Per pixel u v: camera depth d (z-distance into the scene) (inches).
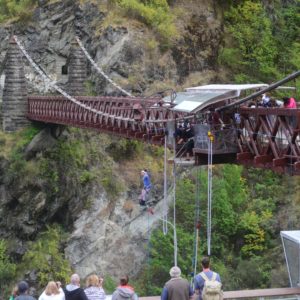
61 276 2090.3
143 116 1366.9
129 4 2593.5
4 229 2342.5
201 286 573.0
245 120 970.1
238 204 2018.9
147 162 2276.1
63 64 2849.4
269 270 1793.8
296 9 2807.6
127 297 569.6
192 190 1996.8
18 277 2128.4
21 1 3065.9
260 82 2519.7
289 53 2596.0
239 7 2728.8
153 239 1915.6
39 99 2377.0
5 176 2365.9
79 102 1862.7
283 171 898.7
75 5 2797.7
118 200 2193.7
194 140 1040.2
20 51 2534.5
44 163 2345.0
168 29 2539.4
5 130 2514.8
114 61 2488.9
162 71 2479.1
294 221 1959.9
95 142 2330.2
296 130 844.6
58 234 2230.6
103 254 2116.1
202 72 2549.2
